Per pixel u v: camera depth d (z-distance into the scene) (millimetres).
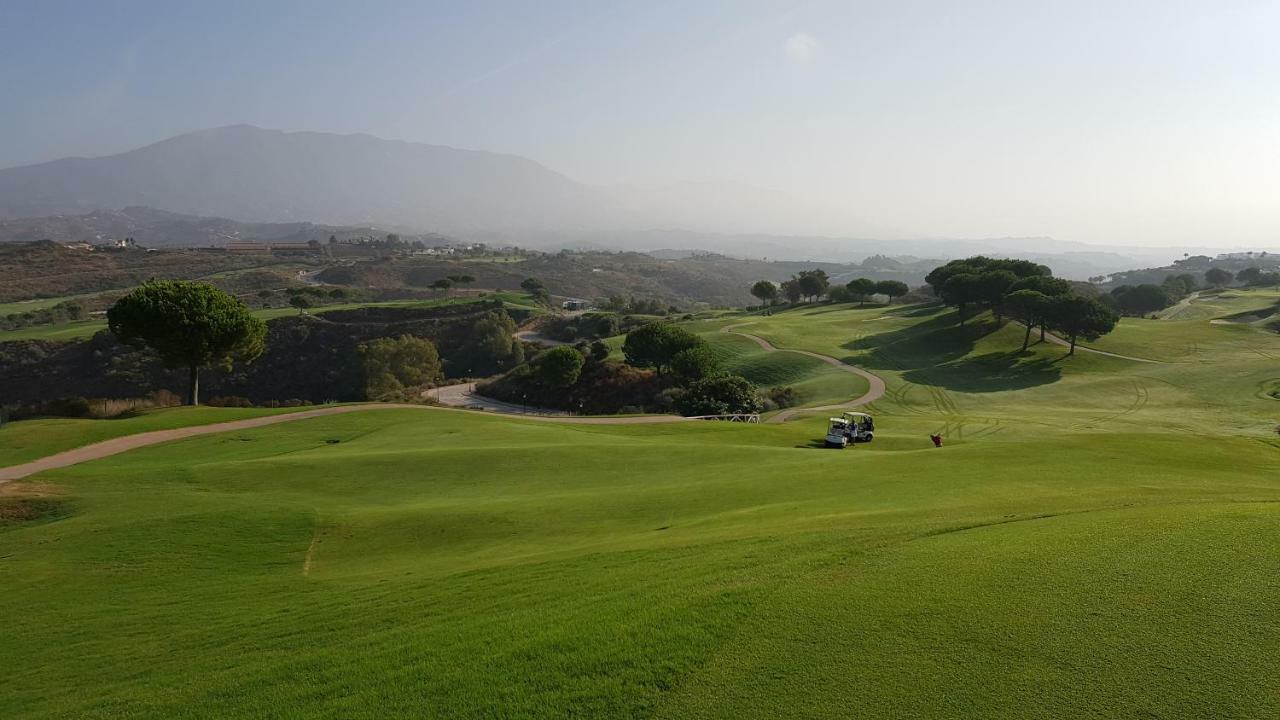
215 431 46312
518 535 22891
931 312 138750
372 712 9469
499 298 182625
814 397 85062
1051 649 9844
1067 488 24188
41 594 18016
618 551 18031
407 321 141875
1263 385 78750
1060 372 92375
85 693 12102
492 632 11867
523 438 45062
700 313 174750
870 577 13078
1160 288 168375
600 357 108125
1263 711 8133
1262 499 20109
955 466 29453
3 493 25844
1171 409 73250
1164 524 15828
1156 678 8961
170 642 14453
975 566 13406
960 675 9227
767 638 10594
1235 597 11320
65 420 46344
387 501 28750
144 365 100688
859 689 8984
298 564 21141
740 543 17078
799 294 187500
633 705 8969
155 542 21766
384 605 15453
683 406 75438
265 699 10484
